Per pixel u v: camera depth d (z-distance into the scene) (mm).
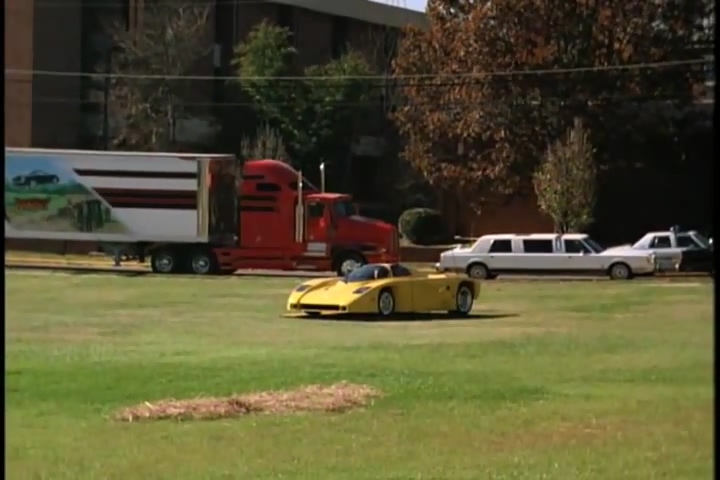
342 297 63938
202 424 31094
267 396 35031
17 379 38719
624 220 146125
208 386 37281
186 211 107812
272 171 108188
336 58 170250
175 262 109062
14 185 110562
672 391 36625
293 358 44781
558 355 46188
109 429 30359
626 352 47281
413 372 40781
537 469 25875
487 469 25922
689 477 25000
